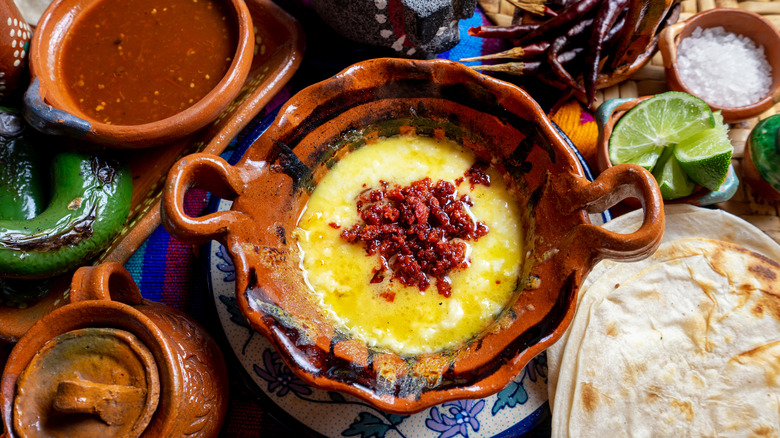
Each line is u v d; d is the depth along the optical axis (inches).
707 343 12.9
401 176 12.8
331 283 12.2
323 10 14.1
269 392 12.6
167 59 13.7
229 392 13.0
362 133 12.6
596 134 15.0
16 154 13.1
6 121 13.0
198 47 13.7
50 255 12.4
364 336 11.9
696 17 14.9
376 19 13.6
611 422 12.6
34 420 10.3
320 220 12.6
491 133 12.1
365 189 12.7
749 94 15.1
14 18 12.5
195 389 11.1
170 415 10.3
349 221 12.6
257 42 14.8
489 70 14.7
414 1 13.2
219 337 12.9
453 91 11.9
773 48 15.0
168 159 14.1
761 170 14.0
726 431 12.5
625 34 13.7
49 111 12.2
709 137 13.5
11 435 10.2
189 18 13.9
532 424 12.6
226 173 10.8
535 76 15.1
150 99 13.5
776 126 13.7
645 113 13.7
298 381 12.6
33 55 12.9
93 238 12.8
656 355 12.9
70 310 10.4
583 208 10.8
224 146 13.6
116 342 10.4
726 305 13.0
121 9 13.9
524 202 12.2
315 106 11.7
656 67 15.6
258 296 10.8
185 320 12.0
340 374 10.6
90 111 13.4
